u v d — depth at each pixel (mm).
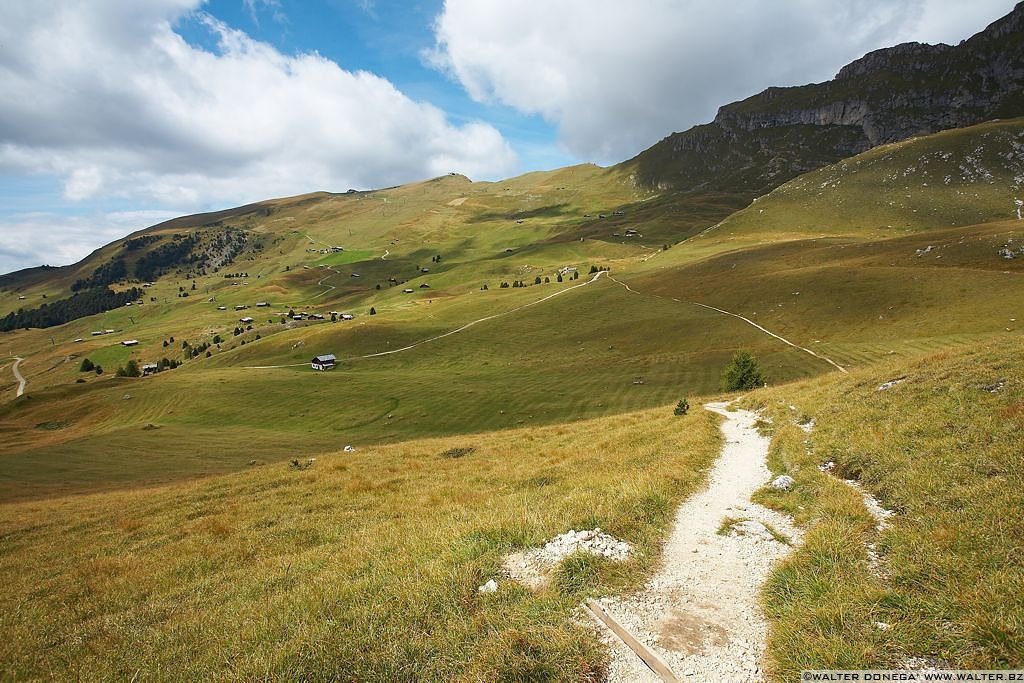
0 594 15922
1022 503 9945
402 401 109812
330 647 8445
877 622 7715
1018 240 110750
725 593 9438
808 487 14680
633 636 8102
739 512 13711
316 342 186125
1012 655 6641
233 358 192625
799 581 9227
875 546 10227
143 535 21797
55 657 10852
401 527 16125
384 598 9961
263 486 28875
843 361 78688
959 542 9227
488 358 144250
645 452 22438
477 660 7695
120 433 96312
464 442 37656
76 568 17703
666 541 11820
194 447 81438
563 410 88500
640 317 145000
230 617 11109
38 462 69250
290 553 16594
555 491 17484
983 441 13289
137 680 9141
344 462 33625
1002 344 22047
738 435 24328
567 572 10109
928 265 116250
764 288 134625
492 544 11914
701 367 98312
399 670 7816
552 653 7648
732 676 7188
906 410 17609
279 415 110812
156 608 13008
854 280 117000
